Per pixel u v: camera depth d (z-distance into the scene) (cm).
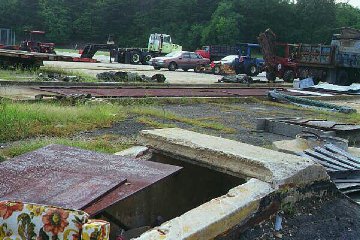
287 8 8556
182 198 482
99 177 372
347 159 629
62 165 400
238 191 384
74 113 1054
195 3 8850
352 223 429
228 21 7981
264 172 407
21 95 1341
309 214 421
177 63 3491
